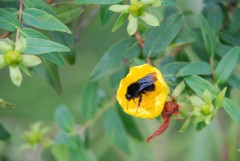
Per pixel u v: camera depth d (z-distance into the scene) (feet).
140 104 2.07
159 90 2.08
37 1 2.13
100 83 2.69
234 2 2.53
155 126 2.91
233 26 2.45
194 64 2.23
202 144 3.05
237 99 2.71
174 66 2.27
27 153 2.98
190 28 2.41
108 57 2.30
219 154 3.01
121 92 2.07
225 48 2.35
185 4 2.84
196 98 2.12
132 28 2.12
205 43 2.29
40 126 2.87
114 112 2.60
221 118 2.89
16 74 2.02
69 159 2.67
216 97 2.13
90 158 2.74
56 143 2.60
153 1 2.12
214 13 2.47
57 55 2.09
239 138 2.87
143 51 2.29
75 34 2.47
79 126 2.66
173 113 2.11
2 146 2.93
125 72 2.38
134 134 2.63
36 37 2.08
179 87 2.14
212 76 2.26
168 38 2.29
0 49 2.03
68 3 2.28
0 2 2.18
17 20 2.09
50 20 2.10
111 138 2.60
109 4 2.15
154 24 2.12
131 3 2.12
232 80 2.28
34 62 2.03
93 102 2.60
